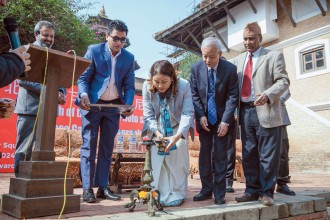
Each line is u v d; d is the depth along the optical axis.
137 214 2.38
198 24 16.11
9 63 1.63
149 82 3.08
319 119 9.54
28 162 2.36
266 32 13.09
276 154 2.97
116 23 3.27
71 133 6.59
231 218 2.58
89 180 3.08
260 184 3.15
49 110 2.42
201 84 3.31
